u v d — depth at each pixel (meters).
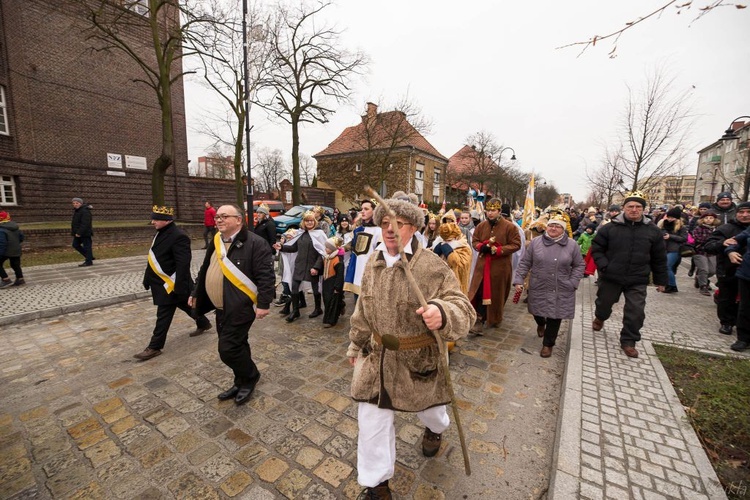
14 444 2.51
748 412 2.72
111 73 15.93
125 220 16.31
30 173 13.41
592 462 2.18
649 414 2.70
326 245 4.73
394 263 1.78
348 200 27.11
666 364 3.61
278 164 45.78
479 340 4.47
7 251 6.62
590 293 6.84
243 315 2.92
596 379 3.24
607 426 2.54
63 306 5.51
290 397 3.11
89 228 9.02
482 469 2.26
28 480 2.18
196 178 18.69
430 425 2.17
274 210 17.16
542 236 4.02
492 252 4.48
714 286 7.29
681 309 5.65
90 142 15.49
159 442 2.52
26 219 13.36
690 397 2.99
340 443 2.51
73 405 2.99
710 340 4.31
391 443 1.86
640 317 3.78
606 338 4.29
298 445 2.49
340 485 2.13
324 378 3.46
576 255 3.83
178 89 18.20
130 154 16.66
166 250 3.82
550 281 3.86
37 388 3.27
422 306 1.59
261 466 2.29
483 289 4.58
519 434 2.62
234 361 2.92
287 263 5.43
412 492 2.07
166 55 12.43
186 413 2.87
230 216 2.94
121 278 7.67
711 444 2.41
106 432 2.63
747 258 3.88
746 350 3.94
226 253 2.98
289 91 16.88
